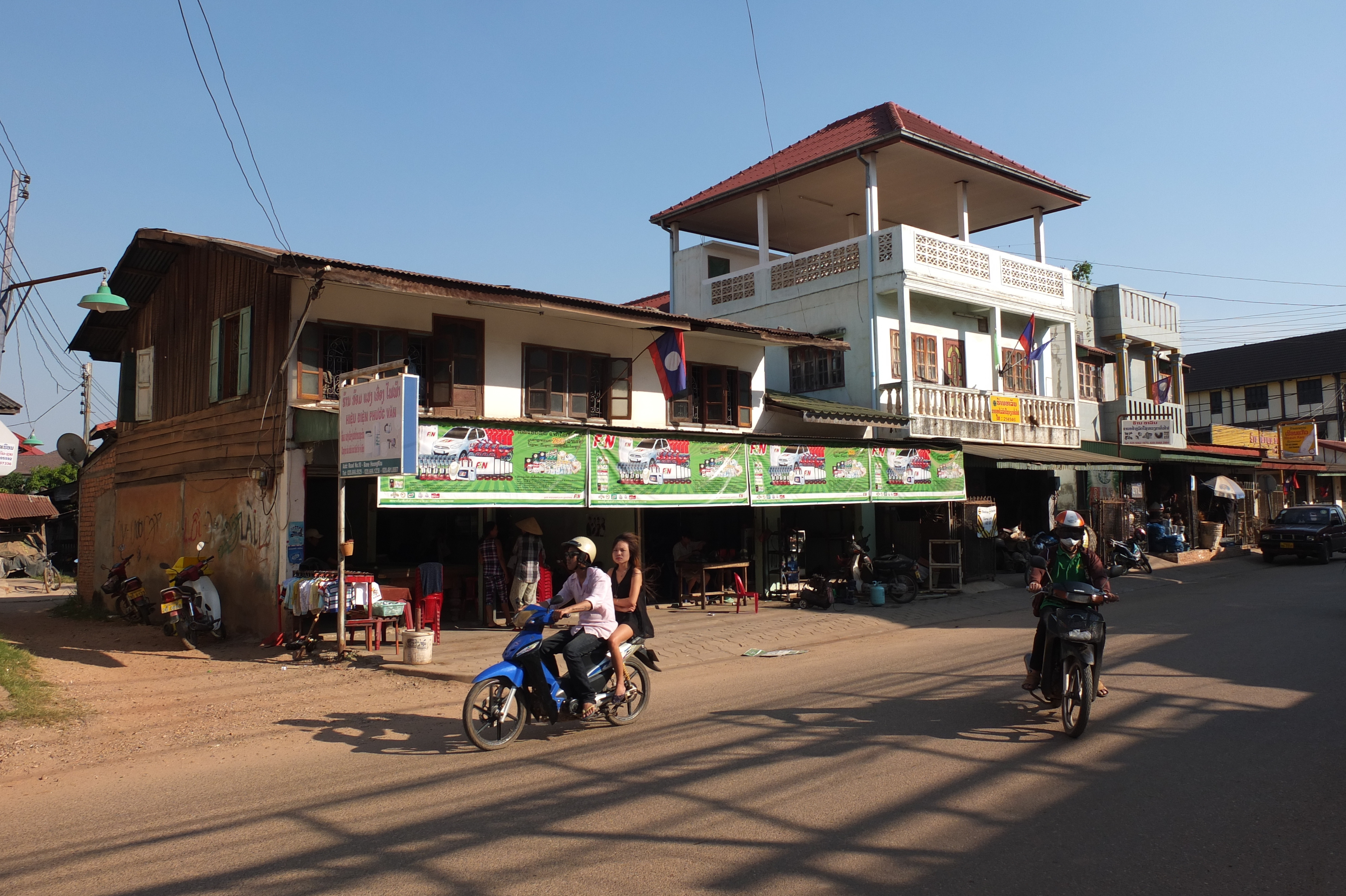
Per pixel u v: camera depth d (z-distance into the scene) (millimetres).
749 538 17781
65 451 18719
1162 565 24094
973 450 19188
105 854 4719
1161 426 23875
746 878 4180
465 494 11477
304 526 12203
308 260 10859
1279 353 49312
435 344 13562
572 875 4250
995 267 21359
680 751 6484
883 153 19562
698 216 23875
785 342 17109
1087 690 6379
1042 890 4012
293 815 5266
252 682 9766
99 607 18203
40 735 7473
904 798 5266
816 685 9031
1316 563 24922
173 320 16141
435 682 9641
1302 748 6199
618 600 7488
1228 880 4102
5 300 13562
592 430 12852
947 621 14477
